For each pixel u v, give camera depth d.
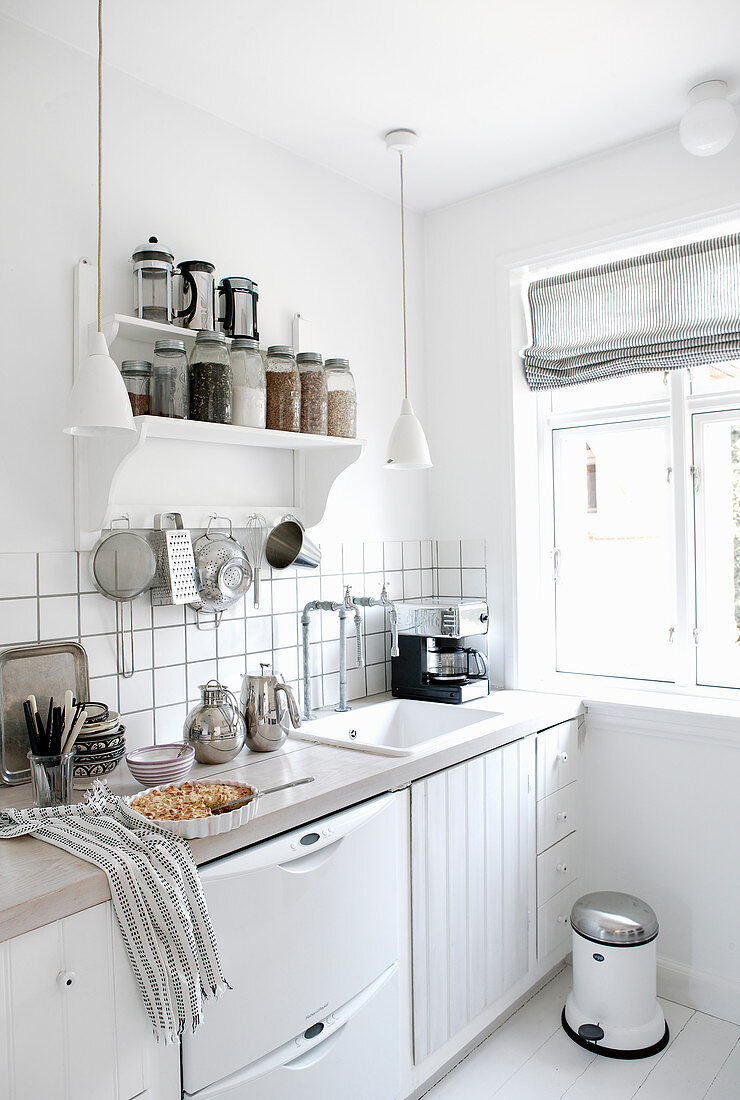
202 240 2.22
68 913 1.24
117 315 1.80
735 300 2.51
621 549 2.92
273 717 2.02
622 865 2.60
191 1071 1.43
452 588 3.07
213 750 1.90
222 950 1.47
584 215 2.69
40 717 1.62
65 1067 1.24
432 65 2.07
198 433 1.96
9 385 1.78
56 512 1.86
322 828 1.68
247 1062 1.52
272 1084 1.56
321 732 2.35
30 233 1.82
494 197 2.91
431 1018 2.02
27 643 1.80
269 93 2.17
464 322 3.01
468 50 2.01
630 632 2.90
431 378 3.11
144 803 1.56
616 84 2.21
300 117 2.31
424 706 2.64
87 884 1.26
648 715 2.50
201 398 1.94
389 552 2.90
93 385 1.54
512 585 2.89
